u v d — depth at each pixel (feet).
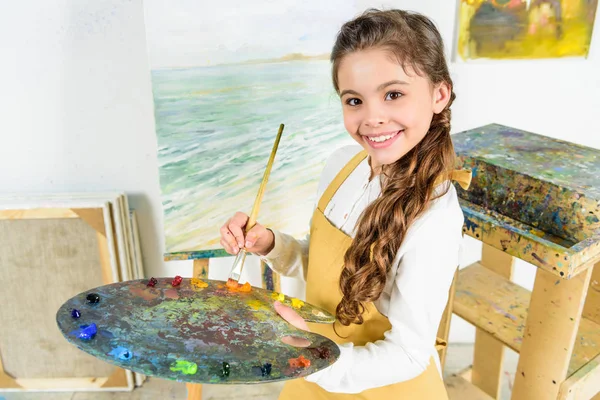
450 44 5.14
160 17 4.00
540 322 3.78
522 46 5.17
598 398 4.78
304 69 4.34
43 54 4.52
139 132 4.98
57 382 5.69
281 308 2.78
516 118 5.62
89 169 5.09
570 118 5.72
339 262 3.25
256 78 4.28
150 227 5.49
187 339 2.45
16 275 5.23
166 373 2.18
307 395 3.62
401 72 2.52
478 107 5.49
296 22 4.19
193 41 4.10
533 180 3.55
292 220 4.83
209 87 4.24
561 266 3.18
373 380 2.83
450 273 2.83
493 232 3.56
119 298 2.75
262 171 4.59
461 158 3.95
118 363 2.23
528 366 3.94
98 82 4.71
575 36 5.18
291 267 3.77
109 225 5.01
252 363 2.31
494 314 4.51
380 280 2.89
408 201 2.83
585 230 3.35
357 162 3.43
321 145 4.63
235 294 2.97
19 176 5.02
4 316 5.40
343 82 2.64
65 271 5.23
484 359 5.63
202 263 4.71
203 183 4.51
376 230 2.94
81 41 4.52
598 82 5.56
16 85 4.61
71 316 2.52
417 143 2.83
